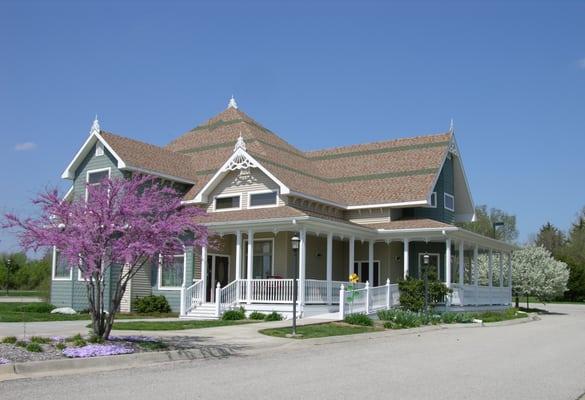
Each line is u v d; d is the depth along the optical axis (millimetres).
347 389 11070
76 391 10477
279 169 32094
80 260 15680
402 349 17922
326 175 38469
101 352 14125
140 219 15453
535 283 46125
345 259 35531
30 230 15023
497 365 14781
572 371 14102
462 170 39094
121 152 31859
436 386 11617
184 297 28750
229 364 14273
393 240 33031
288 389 10953
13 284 68500
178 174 33875
